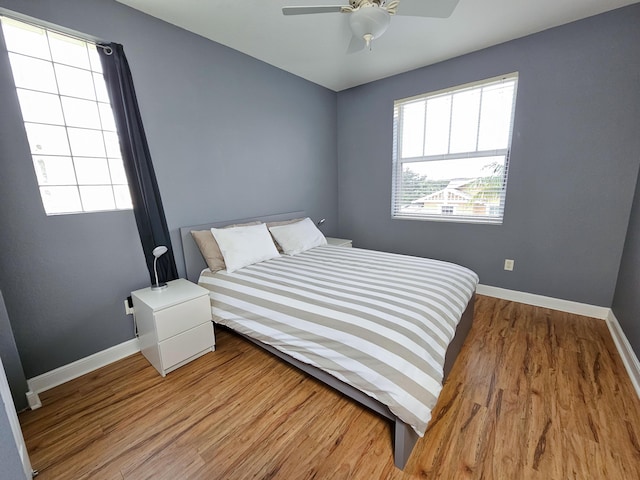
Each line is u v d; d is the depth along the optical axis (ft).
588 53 7.33
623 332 6.64
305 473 3.90
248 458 4.13
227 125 8.72
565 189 8.14
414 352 4.03
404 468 3.92
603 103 7.34
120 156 6.68
